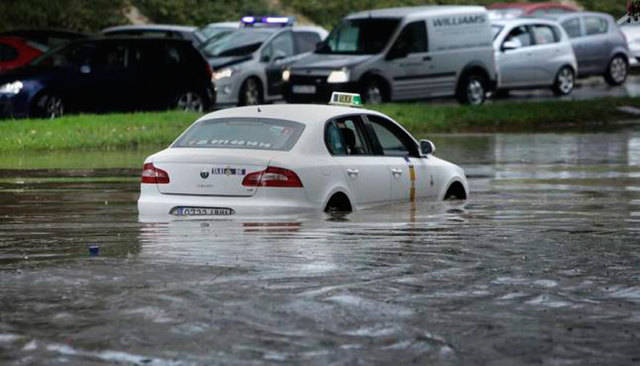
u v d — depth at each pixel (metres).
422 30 64.81
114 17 89.06
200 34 70.75
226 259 19.72
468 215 25.98
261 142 25.80
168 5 94.38
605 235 22.81
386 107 59.41
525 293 17.23
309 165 25.52
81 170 37.91
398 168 27.94
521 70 73.81
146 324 15.27
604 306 16.45
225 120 26.59
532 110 60.81
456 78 66.19
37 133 48.22
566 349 14.20
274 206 25.06
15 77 55.09
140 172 37.22
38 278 18.11
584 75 82.25
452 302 16.61
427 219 25.22
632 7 43.53
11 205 28.22
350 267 19.06
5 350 14.10
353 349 14.12
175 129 51.41
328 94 61.94
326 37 68.06
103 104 57.22
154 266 19.06
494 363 13.59
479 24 67.31
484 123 57.97
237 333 14.82
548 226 24.17
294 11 105.06
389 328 15.11
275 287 17.47
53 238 22.25
